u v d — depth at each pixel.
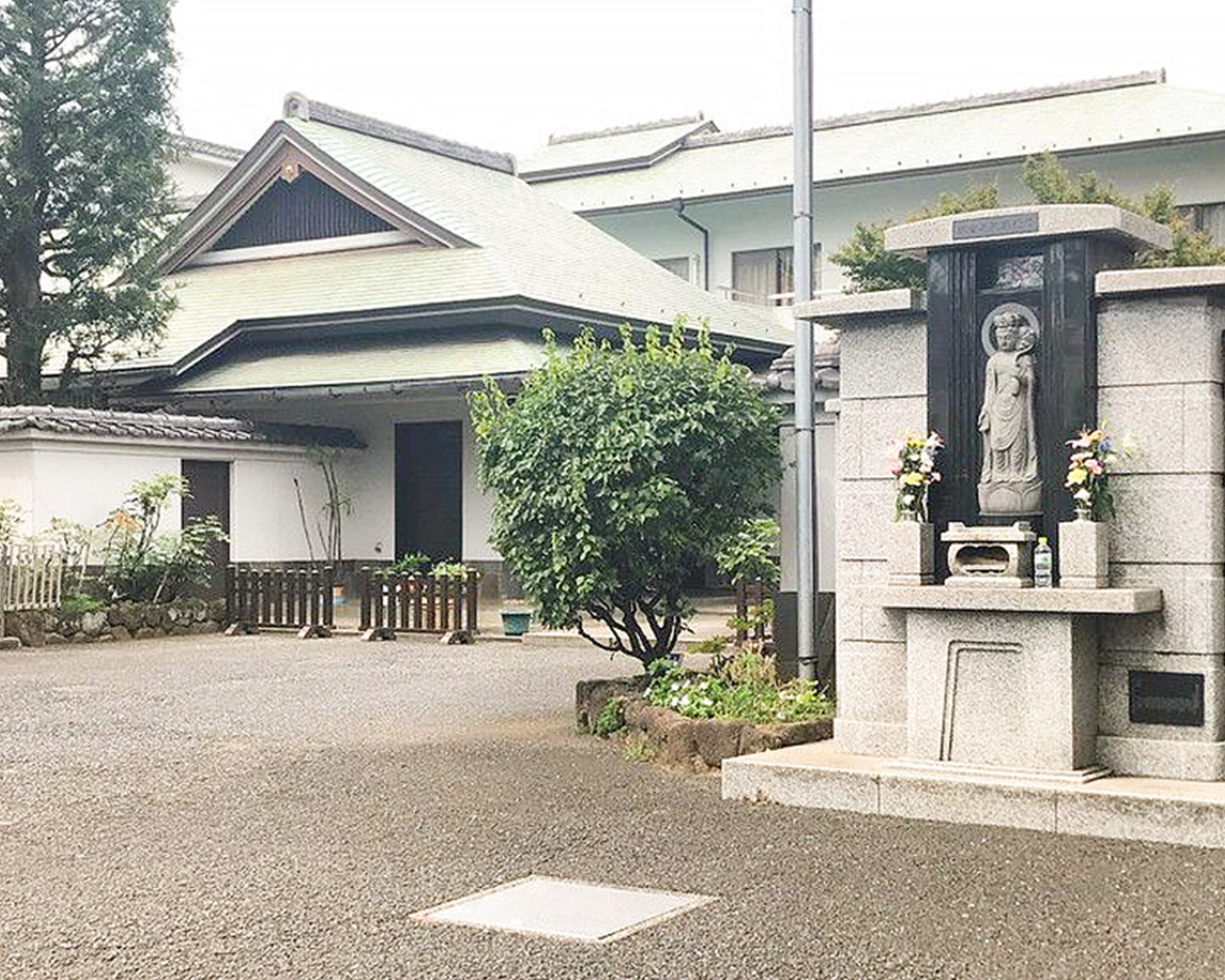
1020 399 8.56
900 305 9.03
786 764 8.79
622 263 27.50
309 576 20.42
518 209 28.06
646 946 6.04
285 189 26.34
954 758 8.51
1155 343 8.31
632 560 11.16
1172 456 8.27
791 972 5.71
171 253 27.23
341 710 13.12
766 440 11.59
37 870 7.39
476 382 21.52
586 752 10.61
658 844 7.80
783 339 26.91
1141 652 8.33
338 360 23.92
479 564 23.66
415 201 25.14
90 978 5.72
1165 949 5.93
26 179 22.41
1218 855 7.39
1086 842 7.70
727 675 11.34
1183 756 8.20
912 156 29.86
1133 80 31.12
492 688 14.69
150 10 22.59
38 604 19.14
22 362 23.39
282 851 7.73
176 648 18.86
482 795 9.08
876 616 9.13
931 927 6.25
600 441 10.77
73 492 20.77
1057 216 8.41
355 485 24.98
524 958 5.92
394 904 6.71
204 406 24.50
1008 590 8.22
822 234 31.08
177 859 7.57
